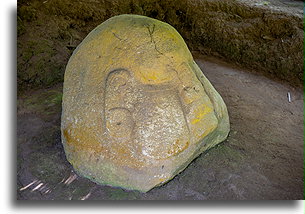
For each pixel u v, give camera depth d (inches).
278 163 89.1
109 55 81.0
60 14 163.6
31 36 146.8
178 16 177.9
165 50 79.8
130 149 76.5
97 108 79.7
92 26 168.4
